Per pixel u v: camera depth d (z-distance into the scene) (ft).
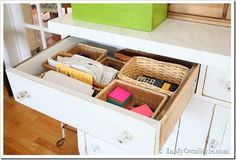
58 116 2.70
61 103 2.54
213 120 3.13
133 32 2.67
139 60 3.09
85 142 3.37
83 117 2.45
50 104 2.67
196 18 2.89
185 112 3.26
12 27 5.50
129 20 2.70
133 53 3.36
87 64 3.03
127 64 2.94
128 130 2.16
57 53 3.36
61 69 3.02
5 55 5.65
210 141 3.34
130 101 2.78
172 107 2.25
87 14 2.92
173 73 2.93
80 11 2.96
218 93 2.89
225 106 2.93
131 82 2.74
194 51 2.33
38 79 2.66
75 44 3.67
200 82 2.92
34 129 5.20
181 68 2.85
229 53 2.26
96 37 2.78
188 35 2.61
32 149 4.75
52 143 4.87
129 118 2.08
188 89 2.65
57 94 2.50
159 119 2.11
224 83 2.79
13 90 2.97
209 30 2.72
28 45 5.70
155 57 3.21
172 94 2.49
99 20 2.88
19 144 4.85
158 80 2.99
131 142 2.20
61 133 5.09
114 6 2.69
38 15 5.14
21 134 5.08
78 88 2.70
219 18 2.78
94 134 2.50
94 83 2.85
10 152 4.67
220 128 3.15
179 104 2.47
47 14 5.02
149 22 2.62
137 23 2.68
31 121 5.41
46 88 2.55
